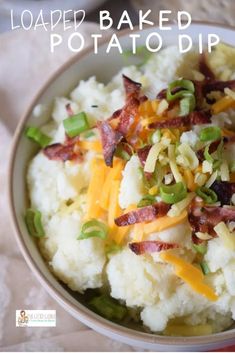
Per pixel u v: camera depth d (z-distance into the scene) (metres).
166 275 0.39
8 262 0.47
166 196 0.39
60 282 0.42
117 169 0.41
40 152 0.46
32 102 0.46
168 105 0.43
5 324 0.45
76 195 0.43
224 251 0.39
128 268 0.39
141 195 0.40
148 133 0.42
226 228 0.39
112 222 0.40
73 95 0.48
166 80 0.46
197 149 0.40
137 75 0.47
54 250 0.43
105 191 0.41
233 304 0.39
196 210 0.39
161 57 0.47
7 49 0.56
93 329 0.42
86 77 0.48
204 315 0.40
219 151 0.40
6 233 0.49
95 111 0.45
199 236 0.39
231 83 0.46
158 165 0.40
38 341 0.44
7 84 0.55
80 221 0.41
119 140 0.41
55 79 0.47
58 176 0.43
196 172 0.40
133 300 0.39
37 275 0.40
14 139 0.45
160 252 0.39
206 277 0.39
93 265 0.40
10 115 0.54
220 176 0.40
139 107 0.42
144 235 0.39
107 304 0.41
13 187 0.43
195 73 0.47
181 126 0.42
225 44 0.47
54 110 0.47
